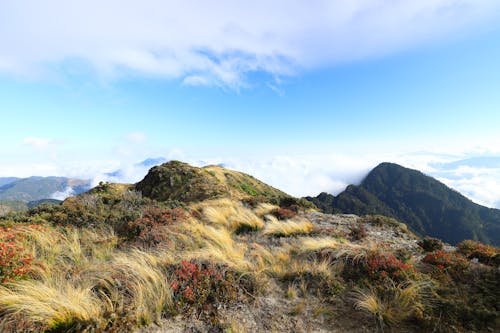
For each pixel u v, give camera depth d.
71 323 3.54
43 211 9.66
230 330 3.86
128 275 4.55
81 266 5.31
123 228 8.41
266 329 4.00
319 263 6.14
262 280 5.28
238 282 5.04
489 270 5.09
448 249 8.15
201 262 5.43
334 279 5.31
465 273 5.23
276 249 7.50
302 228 9.71
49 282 4.38
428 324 3.92
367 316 4.35
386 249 7.03
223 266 5.43
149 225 8.51
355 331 4.00
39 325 3.46
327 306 4.62
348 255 6.16
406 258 6.16
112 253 6.30
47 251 5.95
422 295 4.49
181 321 4.02
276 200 17.20
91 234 7.79
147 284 4.41
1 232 5.93
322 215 13.39
